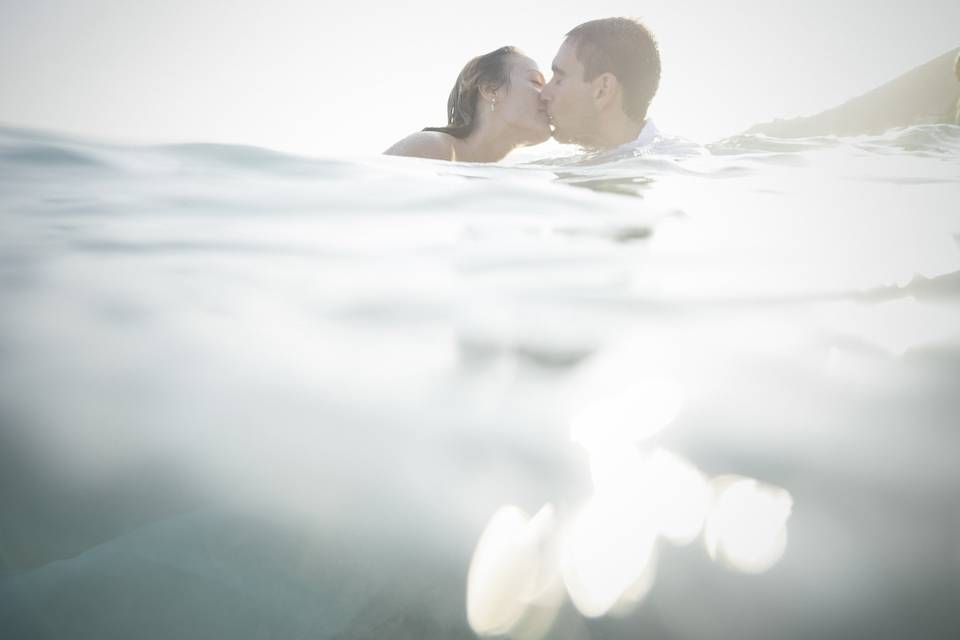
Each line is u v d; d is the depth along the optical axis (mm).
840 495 504
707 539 479
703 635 410
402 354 733
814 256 1164
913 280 1007
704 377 684
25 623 469
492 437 592
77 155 1861
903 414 606
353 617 451
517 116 3357
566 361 724
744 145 3586
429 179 1952
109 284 896
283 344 753
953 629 404
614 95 3240
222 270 979
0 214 1246
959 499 497
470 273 1021
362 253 1112
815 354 740
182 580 492
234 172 1830
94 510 531
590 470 554
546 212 1545
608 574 465
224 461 570
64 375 662
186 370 686
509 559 484
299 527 511
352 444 583
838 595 429
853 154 3189
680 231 1368
